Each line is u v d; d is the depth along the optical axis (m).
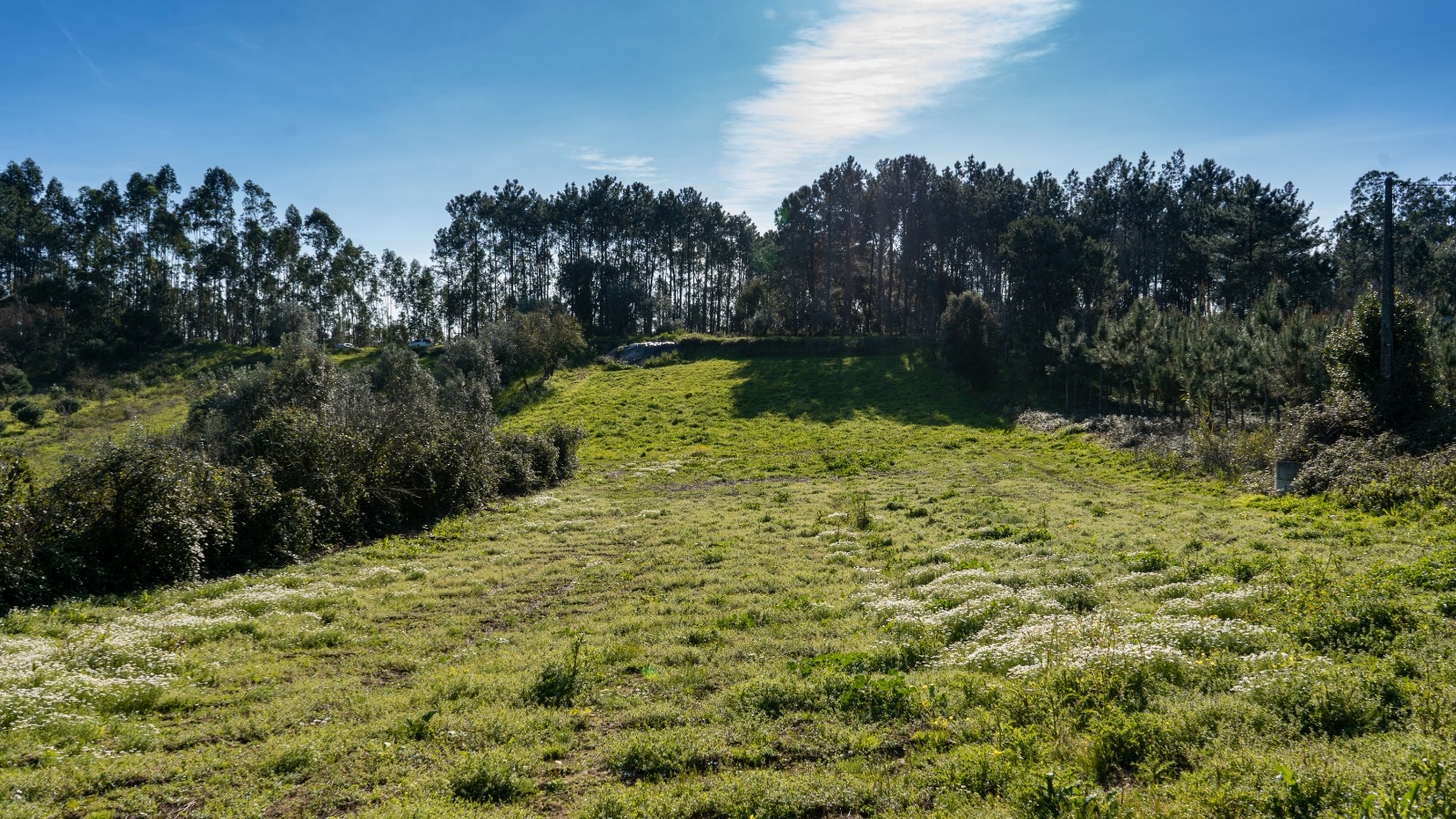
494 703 9.81
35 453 54.66
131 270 100.44
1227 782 5.95
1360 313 27.28
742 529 24.62
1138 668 8.71
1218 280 72.38
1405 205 63.19
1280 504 22.55
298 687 10.78
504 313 103.12
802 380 66.94
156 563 17.47
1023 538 20.02
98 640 12.24
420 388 52.50
